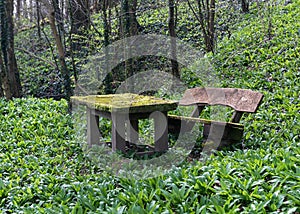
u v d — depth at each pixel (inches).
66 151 244.1
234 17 514.6
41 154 236.8
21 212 154.9
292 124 227.8
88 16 447.5
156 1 605.0
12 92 418.3
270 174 154.2
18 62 551.8
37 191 174.1
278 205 130.0
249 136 223.3
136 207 135.3
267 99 277.7
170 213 132.9
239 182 147.6
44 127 293.1
